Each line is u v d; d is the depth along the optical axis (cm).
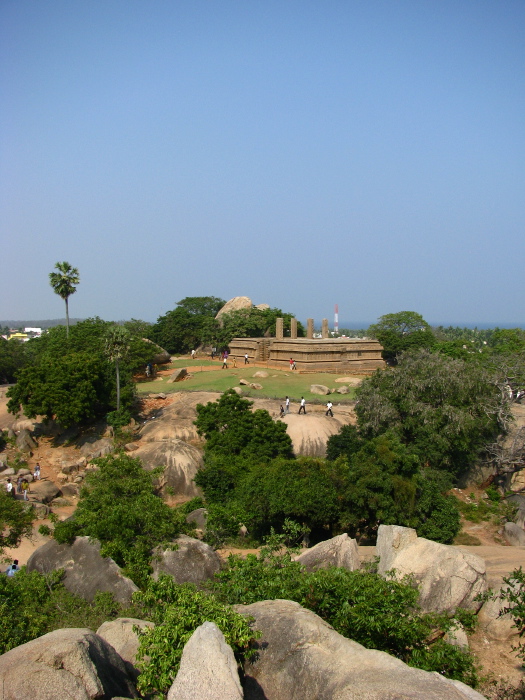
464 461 4338
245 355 7381
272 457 4109
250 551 2972
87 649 1149
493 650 1684
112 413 4962
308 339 7200
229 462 3931
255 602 1458
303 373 6581
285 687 1105
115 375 5381
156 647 1142
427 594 1816
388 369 4922
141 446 4666
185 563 2292
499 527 3688
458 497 4203
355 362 6962
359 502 3166
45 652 1111
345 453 3984
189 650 1023
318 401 5269
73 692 1060
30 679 1057
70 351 6625
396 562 1944
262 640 1205
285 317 9050
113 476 2894
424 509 3325
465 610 1619
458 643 1650
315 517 3128
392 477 3312
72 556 2297
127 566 2225
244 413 4338
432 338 8731
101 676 1141
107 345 5262
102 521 2394
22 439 4944
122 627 1570
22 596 2020
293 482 3244
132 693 1220
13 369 7612
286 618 1235
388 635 1366
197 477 3784
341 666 1080
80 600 2038
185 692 960
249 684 1143
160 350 7494
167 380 6456
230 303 10075
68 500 4166
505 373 4916
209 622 1087
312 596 1460
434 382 4388
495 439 4506
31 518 2998
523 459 4225
